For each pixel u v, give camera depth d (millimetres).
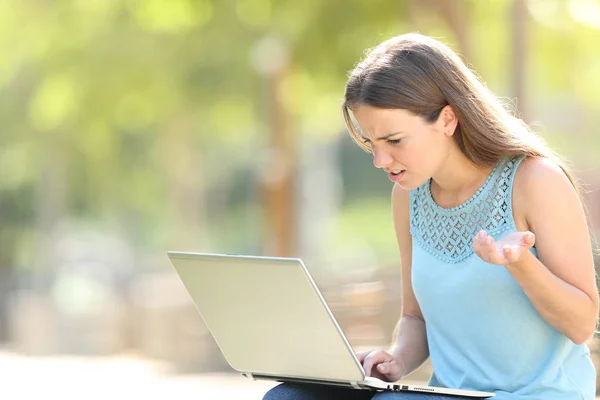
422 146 4324
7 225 34438
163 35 22234
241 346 4512
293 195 20094
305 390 4551
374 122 4301
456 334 4504
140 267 33781
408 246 4996
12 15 23438
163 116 25203
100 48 22781
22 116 26500
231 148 35844
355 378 4211
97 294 30547
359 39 17438
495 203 4379
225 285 4340
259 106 22969
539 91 24672
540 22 17078
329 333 4160
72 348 20703
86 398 13562
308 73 18875
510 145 4340
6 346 22062
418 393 4219
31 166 30406
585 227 4285
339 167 41250
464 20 15148
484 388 4422
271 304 4262
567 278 4219
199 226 28172
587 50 19656
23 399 13539
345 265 22828
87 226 37312
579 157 26750
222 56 21859
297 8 17766
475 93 4391
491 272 4312
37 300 22219
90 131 26312
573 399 4309
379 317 14352
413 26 16766
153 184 32031
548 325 4324
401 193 4949
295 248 20500
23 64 24438
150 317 19297
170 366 17297
